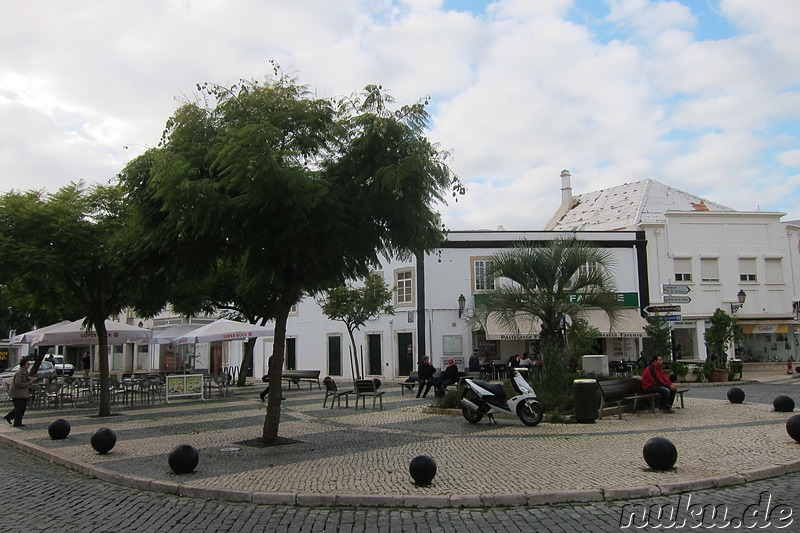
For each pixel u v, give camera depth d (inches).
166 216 430.6
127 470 378.0
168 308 1692.9
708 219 1338.6
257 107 440.5
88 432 565.9
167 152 414.3
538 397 598.5
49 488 347.9
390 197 420.5
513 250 693.9
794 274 1380.4
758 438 426.0
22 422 650.2
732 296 1332.4
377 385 709.9
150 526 266.8
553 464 362.6
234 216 403.5
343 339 1363.2
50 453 447.8
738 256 1343.5
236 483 332.8
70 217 634.2
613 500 290.4
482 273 1239.5
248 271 489.1
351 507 291.9
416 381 930.7
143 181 437.4
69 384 887.7
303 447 449.1
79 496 326.0
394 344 1264.8
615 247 1289.4
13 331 1780.3
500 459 384.8
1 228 609.0
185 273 468.4
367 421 599.8
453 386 837.8
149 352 1945.1
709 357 1079.6
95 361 2240.4
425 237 467.2
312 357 1423.5
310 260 461.4
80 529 264.2
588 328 852.6
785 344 1393.9
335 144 451.8
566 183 1732.3
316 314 1421.0
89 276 679.1
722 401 696.4
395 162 418.6
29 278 660.7
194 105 450.0
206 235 424.8
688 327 1314.0
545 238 1264.8
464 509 283.9
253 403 826.2
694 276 1320.1
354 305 1079.0
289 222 407.2
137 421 643.5
